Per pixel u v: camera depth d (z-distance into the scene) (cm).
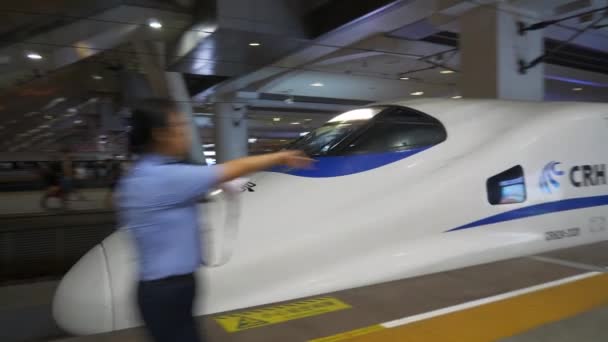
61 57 1197
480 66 983
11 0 909
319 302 314
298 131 3052
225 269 317
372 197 391
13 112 1512
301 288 336
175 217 156
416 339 259
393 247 378
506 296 324
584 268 387
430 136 448
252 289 324
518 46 986
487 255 412
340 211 374
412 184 406
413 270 373
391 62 1513
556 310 300
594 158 502
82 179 1644
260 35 1062
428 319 285
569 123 493
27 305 536
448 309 301
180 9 1089
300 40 1109
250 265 326
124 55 1302
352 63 1502
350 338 260
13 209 1273
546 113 499
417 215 392
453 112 479
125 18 1072
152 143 160
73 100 1497
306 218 362
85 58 1259
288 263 339
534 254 439
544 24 966
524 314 294
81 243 805
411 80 1823
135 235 155
